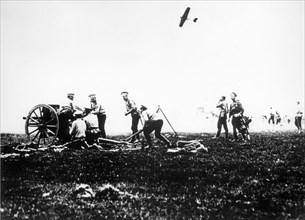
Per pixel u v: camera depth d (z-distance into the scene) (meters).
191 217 8.97
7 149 17.02
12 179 11.79
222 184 11.52
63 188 10.96
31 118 17.61
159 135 18.03
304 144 19.23
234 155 15.73
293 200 10.16
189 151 16.23
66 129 18.05
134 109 20.92
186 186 11.30
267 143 19.75
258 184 11.48
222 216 9.07
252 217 9.05
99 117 20.12
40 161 14.09
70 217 8.73
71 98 18.22
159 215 9.04
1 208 9.22
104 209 9.30
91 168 13.23
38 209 9.19
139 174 12.55
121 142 19.42
